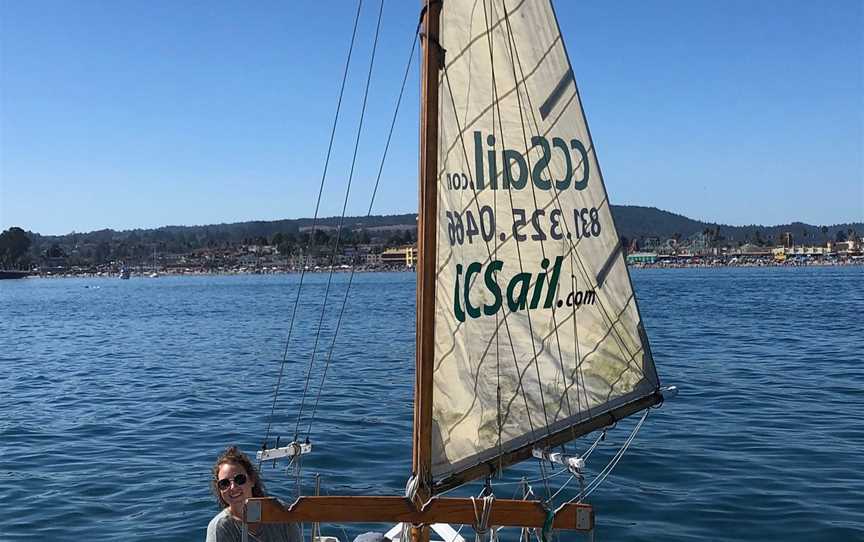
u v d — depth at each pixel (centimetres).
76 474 1470
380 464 1479
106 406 2277
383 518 515
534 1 627
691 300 7575
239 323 5881
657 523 1111
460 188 593
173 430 1889
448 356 584
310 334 4700
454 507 520
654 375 718
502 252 620
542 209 643
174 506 1257
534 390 639
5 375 3075
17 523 1180
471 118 598
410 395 2339
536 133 638
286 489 1305
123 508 1252
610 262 692
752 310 5928
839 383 2367
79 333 5338
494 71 609
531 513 525
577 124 667
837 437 1620
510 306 626
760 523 1106
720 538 1055
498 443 614
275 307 8088
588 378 674
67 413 2162
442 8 573
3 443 1759
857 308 5897
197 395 2455
